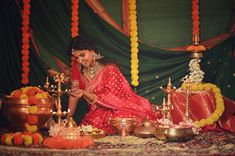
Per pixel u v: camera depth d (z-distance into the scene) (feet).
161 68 20.92
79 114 20.63
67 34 20.68
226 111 19.53
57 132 16.88
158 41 21.11
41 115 16.70
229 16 21.03
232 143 16.02
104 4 20.93
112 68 19.81
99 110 19.20
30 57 20.52
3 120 20.07
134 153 14.38
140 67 20.94
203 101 19.03
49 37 20.66
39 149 14.97
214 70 20.88
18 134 15.83
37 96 16.76
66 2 20.72
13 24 20.45
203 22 21.15
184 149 14.96
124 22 20.93
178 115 18.99
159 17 21.16
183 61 20.88
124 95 19.60
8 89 20.40
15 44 20.44
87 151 14.66
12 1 20.48
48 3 20.67
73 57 19.85
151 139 17.03
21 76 20.38
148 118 19.02
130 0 20.88
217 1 21.13
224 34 20.95
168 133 16.26
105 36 20.83
